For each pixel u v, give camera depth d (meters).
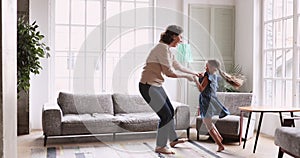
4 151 0.60
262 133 5.38
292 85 4.85
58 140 4.73
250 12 5.66
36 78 5.52
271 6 5.39
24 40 4.29
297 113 4.76
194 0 6.02
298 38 4.76
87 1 5.73
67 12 5.67
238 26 6.06
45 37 5.52
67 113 4.82
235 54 6.15
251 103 4.94
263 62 5.56
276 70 5.26
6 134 0.63
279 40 5.19
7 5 0.62
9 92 0.67
